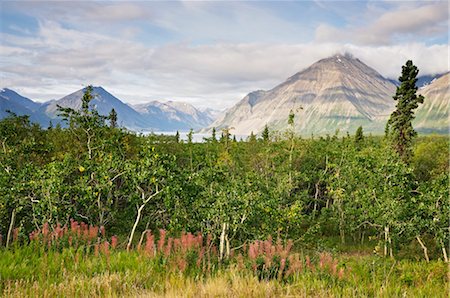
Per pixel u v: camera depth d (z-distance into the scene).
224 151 48.19
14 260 11.55
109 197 17.78
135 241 19.67
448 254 25.14
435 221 23.55
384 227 27.45
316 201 45.16
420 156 58.41
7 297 8.31
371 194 28.47
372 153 38.22
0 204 15.71
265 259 13.19
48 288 8.98
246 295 9.06
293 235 24.81
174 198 17.38
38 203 15.54
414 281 15.00
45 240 14.55
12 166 20.89
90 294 8.84
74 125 24.36
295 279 12.01
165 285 9.96
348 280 12.54
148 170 16.78
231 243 19.64
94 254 13.73
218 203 17.38
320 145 49.50
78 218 18.56
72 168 18.03
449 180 25.02
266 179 34.41
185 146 45.94
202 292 9.13
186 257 13.54
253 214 18.48
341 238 34.41
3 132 22.94
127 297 8.72
